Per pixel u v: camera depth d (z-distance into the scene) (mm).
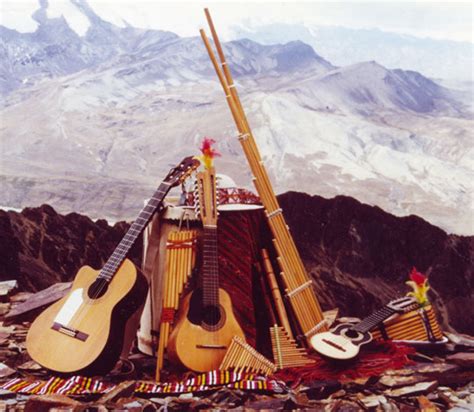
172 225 3184
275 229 3289
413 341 3154
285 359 2977
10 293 4348
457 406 2645
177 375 2910
